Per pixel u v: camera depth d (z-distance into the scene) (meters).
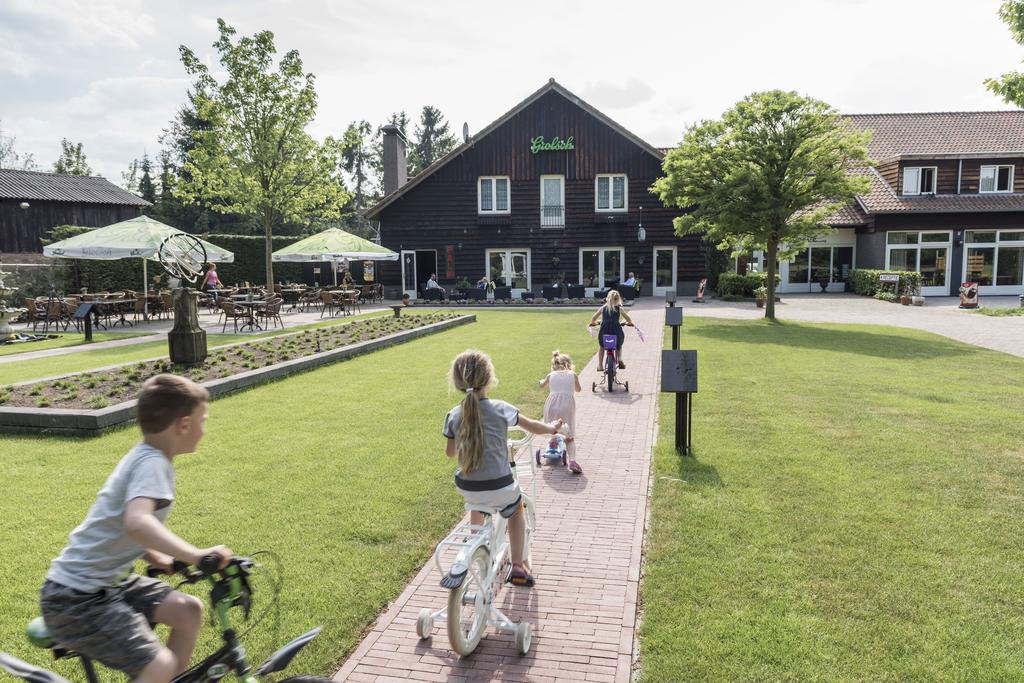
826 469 6.91
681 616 4.17
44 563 4.84
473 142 33.31
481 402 3.98
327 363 13.10
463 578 3.53
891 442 7.86
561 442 7.25
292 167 25.72
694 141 21.80
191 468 6.96
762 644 3.85
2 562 4.85
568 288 32.00
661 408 9.79
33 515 5.72
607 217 33.47
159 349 15.42
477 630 3.84
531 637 4.03
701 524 5.55
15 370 12.45
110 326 21.00
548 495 6.39
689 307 27.59
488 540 3.98
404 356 14.28
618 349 11.16
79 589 2.44
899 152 34.94
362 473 6.82
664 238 33.62
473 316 22.11
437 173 34.06
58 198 34.69
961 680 3.54
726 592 4.44
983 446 7.68
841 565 4.80
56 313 19.09
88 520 2.49
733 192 20.12
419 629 3.95
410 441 7.96
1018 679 3.54
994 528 5.43
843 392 10.76
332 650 3.87
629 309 26.55
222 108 24.78
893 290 29.58
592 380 11.88
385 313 25.84
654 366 13.26
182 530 5.41
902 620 4.10
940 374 12.40
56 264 25.67
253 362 12.34
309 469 6.94
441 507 5.94
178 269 12.13
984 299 30.78
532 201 33.97
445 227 34.25
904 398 10.31
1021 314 23.56
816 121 20.09
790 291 35.44
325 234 26.86
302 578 4.66
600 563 5.00
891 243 32.78
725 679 3.58
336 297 25.36
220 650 2.74
